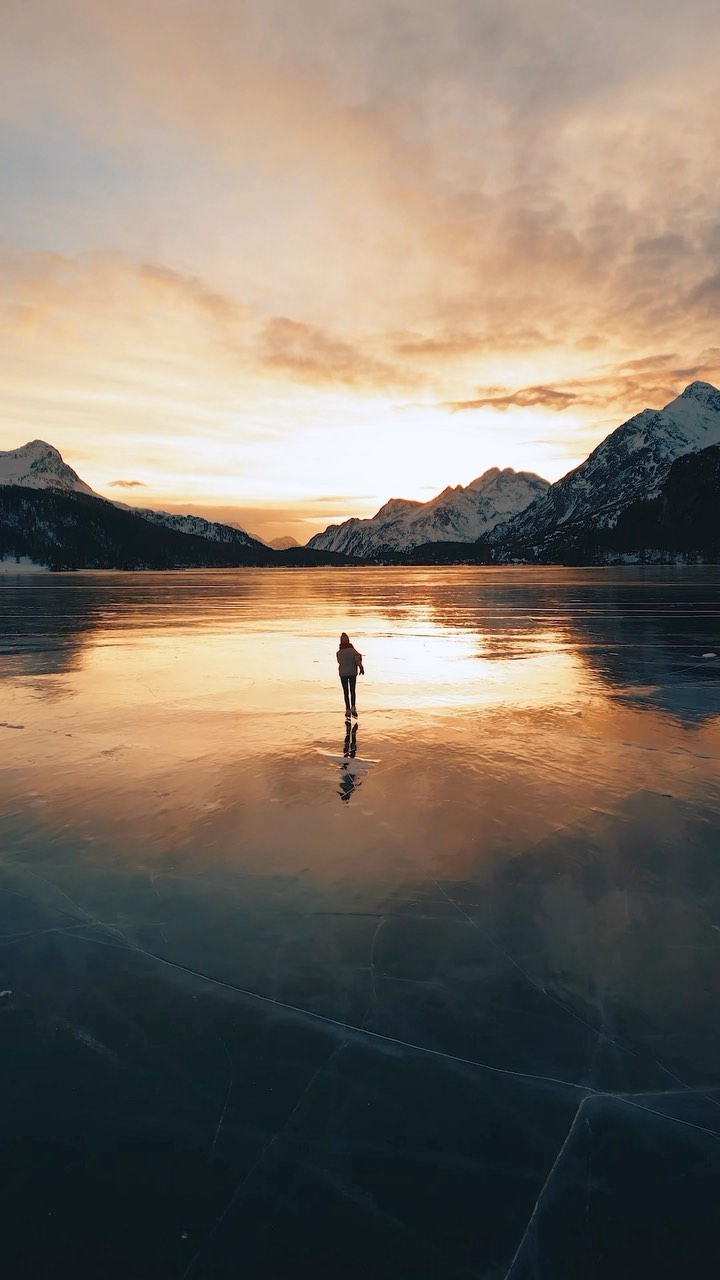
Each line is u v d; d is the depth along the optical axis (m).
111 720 14.11
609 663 21.81
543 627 33.69
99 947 5.98
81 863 7.55
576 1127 4.14
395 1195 3.72
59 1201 3.67
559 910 6.56
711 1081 4.48
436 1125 4.16
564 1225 3.54
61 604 55.81
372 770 10.76
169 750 11.88
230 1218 3.59
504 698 16.38
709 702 15.84
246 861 7.60
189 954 5.88
